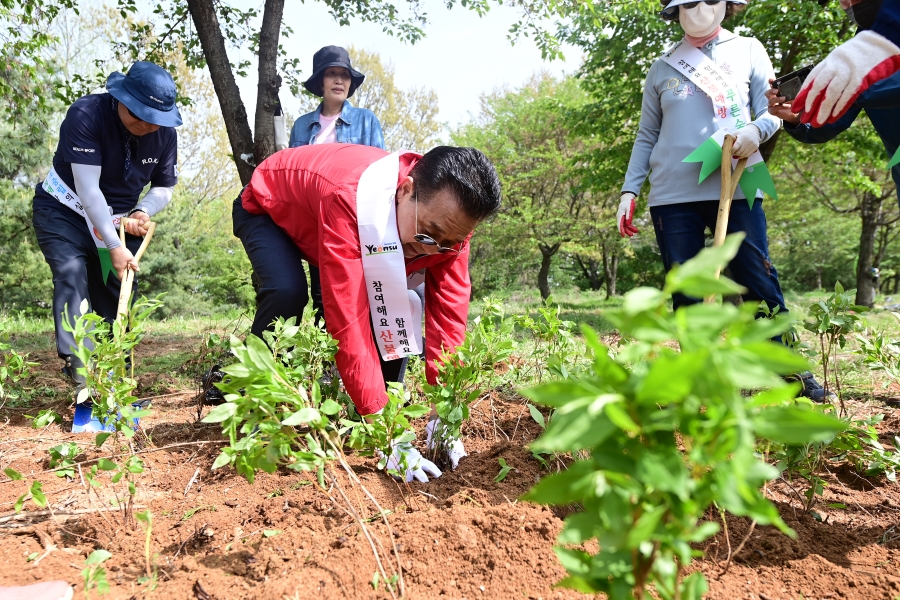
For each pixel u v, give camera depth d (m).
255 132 5.29
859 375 3.67
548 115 18.23
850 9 2.26
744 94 3.04
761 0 9.14
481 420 2.94
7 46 6.45
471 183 2.07
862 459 2.20
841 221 23.75
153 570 1.68
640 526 0.66
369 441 1.84
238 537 1.86
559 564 1.61
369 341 2.21
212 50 5.26
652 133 3.38
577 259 26.02
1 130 12.52
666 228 3.23
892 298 20.56
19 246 14.12
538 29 6.99
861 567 1.65
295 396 1.35
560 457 2.29
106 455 2.53
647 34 10.06
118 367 1.94
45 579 1.60
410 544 1.71
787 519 1.91
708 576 1.59
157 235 16.70
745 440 0.63
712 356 0.59
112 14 17.03
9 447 2.65
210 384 3.25
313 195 2.42
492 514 1.82
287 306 2.71
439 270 2.47
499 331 2.29
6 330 2.72
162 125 2.91
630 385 0.70
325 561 1.63
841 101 1.99
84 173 2.85
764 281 3.12
